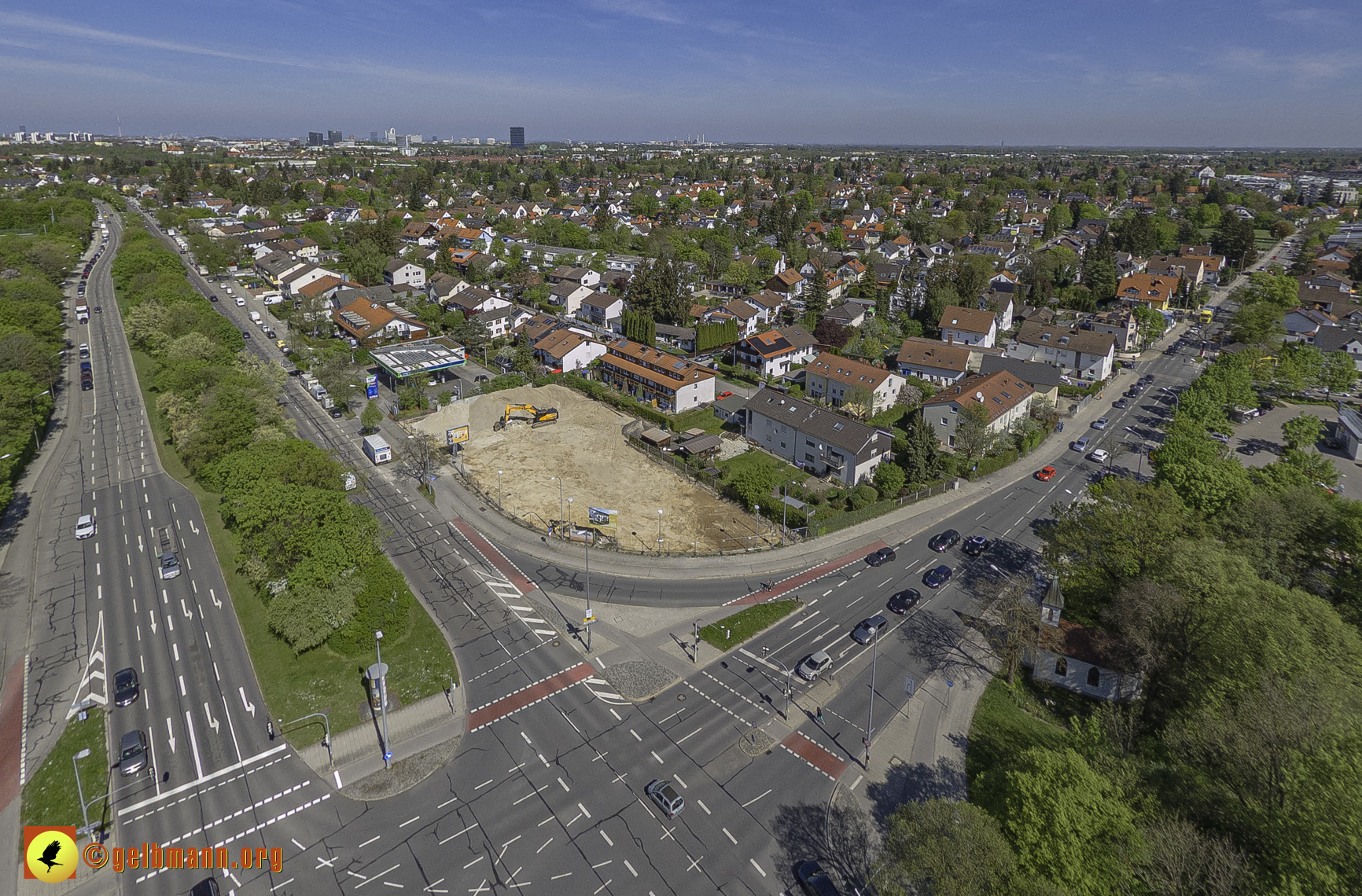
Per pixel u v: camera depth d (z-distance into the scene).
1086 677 53.25
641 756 47.06
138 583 65.12
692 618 62.00
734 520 78.75
